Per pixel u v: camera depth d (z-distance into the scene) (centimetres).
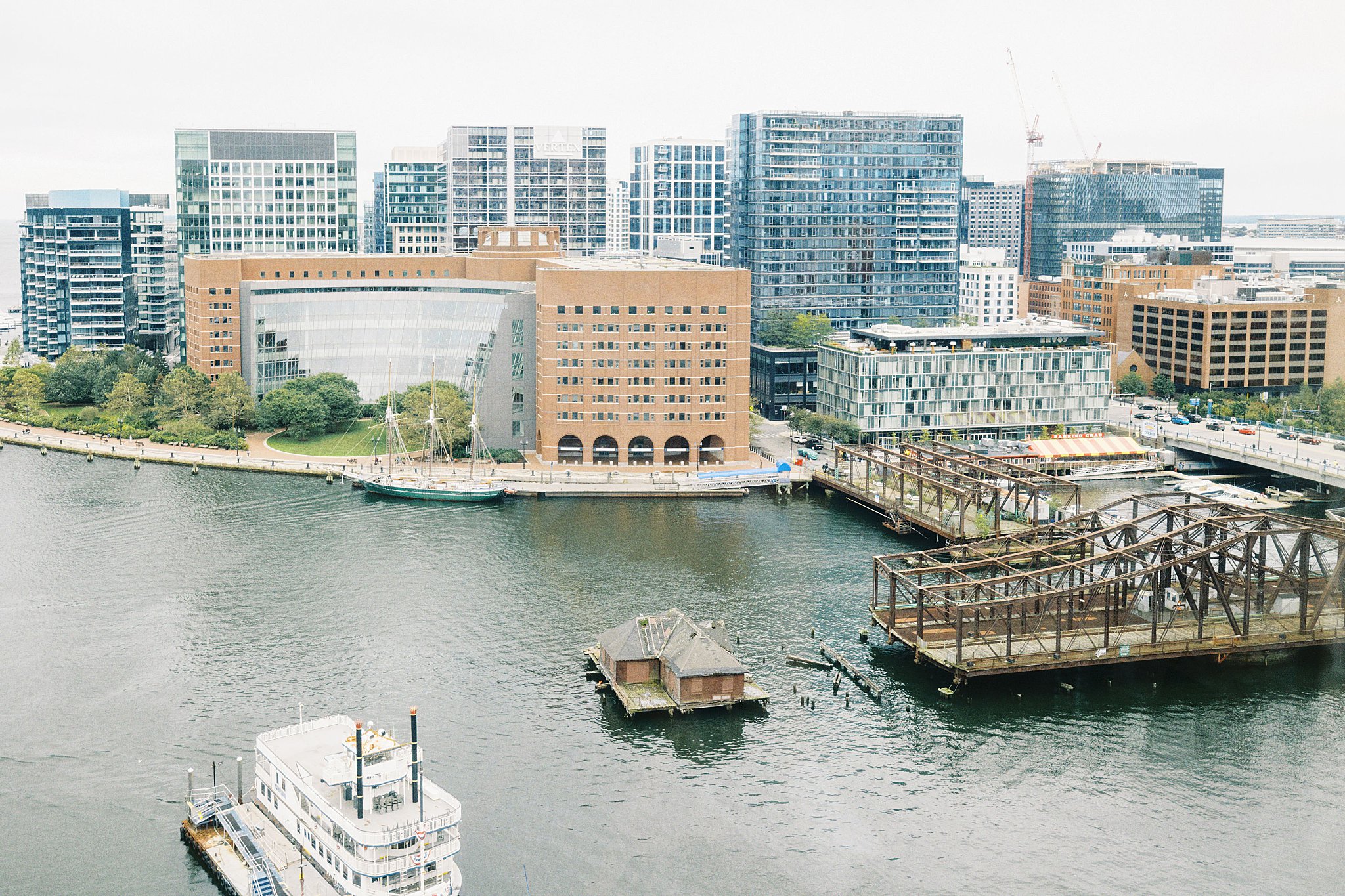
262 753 15250
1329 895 14438
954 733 18075
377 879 13288
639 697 18850
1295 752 17600
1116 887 14550
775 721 18388
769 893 14375
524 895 14212
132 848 15100
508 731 17912
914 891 14450
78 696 18938
